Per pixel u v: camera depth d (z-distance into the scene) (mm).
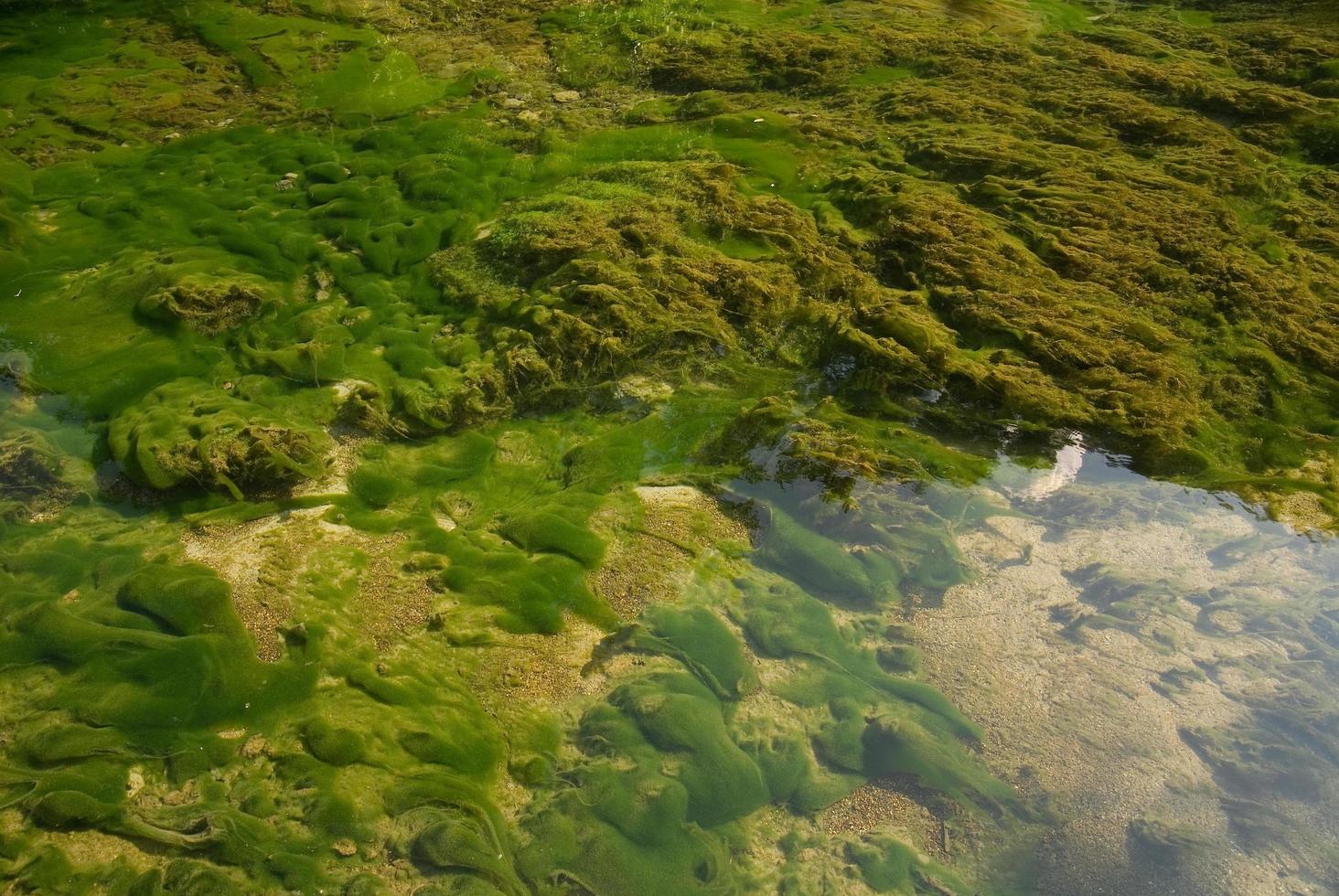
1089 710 5109
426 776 4434
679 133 9047
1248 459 6402
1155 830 4570
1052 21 11609
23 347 6535
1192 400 6578
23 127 8852
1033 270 7336
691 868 4258
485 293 7176
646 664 5086
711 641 5211
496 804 4406
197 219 7844
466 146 8828
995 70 10070
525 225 7633
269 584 5219
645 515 5879
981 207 8070
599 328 6633
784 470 6223
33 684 4633
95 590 5113
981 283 7156
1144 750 4930
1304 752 4938
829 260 7379
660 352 6727
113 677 4629
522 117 9422
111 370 6387
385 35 10805
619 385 6633
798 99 9844
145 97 9398
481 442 6160
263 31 10562
